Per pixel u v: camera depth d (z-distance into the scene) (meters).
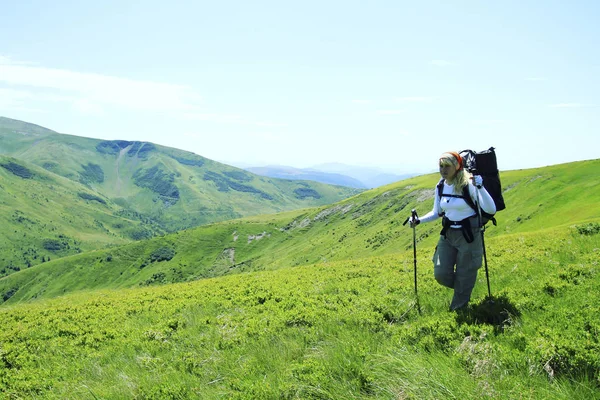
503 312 4.96
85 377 5.53
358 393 3.87
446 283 5.50
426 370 3.87
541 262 7.25
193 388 4.48
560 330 4.31
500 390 3.54
